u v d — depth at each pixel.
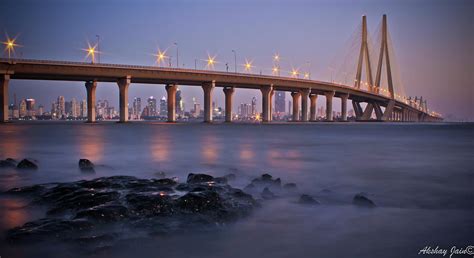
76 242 8.23
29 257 7.60
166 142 45.66
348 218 10.66
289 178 18.19
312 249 8.16
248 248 8.22
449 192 14.58
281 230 9.52
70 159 25.94
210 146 39.62
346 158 28.16
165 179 14.42
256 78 145.88
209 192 11.08
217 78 135.75
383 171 20.81
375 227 9.80
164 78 124.50
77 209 10.50
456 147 40.28
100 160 25.67
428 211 11.52
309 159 27.11
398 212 11.41
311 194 13.80
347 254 7.89
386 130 97.81
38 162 22.80
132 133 69.88
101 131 78.25
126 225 9.26
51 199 11.84
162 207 10.17
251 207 11.21
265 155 30.08
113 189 12.91
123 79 118.00
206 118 142.75
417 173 20.05
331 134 73.19
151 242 8.42
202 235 8.94
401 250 8.12
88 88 127.75
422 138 59.97
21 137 55.19
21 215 10.57
